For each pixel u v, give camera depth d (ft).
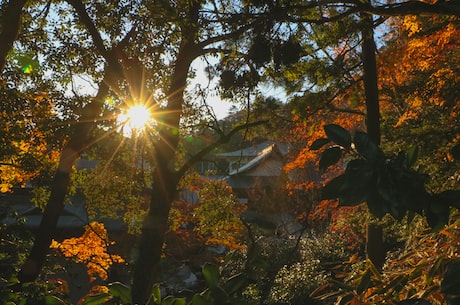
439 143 32.63
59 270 42.19
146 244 26.17
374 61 42.45
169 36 29.81
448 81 35.81
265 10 21.26
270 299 29.27
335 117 51.96
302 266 46.47
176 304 5.41
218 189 45.83
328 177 56.95
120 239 53.21
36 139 37.47
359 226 45.19
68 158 39.68
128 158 45.06
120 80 37.06
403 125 37.86
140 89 36.17
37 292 7.77
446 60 37.96
